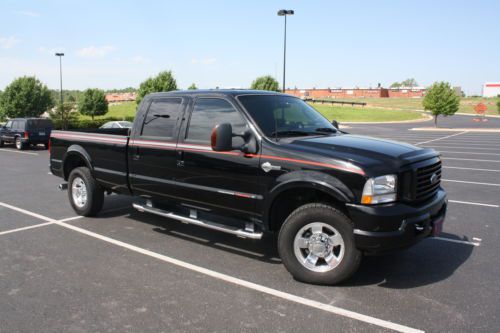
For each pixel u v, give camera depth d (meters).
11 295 4.15
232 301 4.00
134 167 5.96
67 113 33.12
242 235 4.73
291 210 4.84
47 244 5.73
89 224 6.71
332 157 4.12
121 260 5.10
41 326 3.56
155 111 5.75
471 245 5.60
